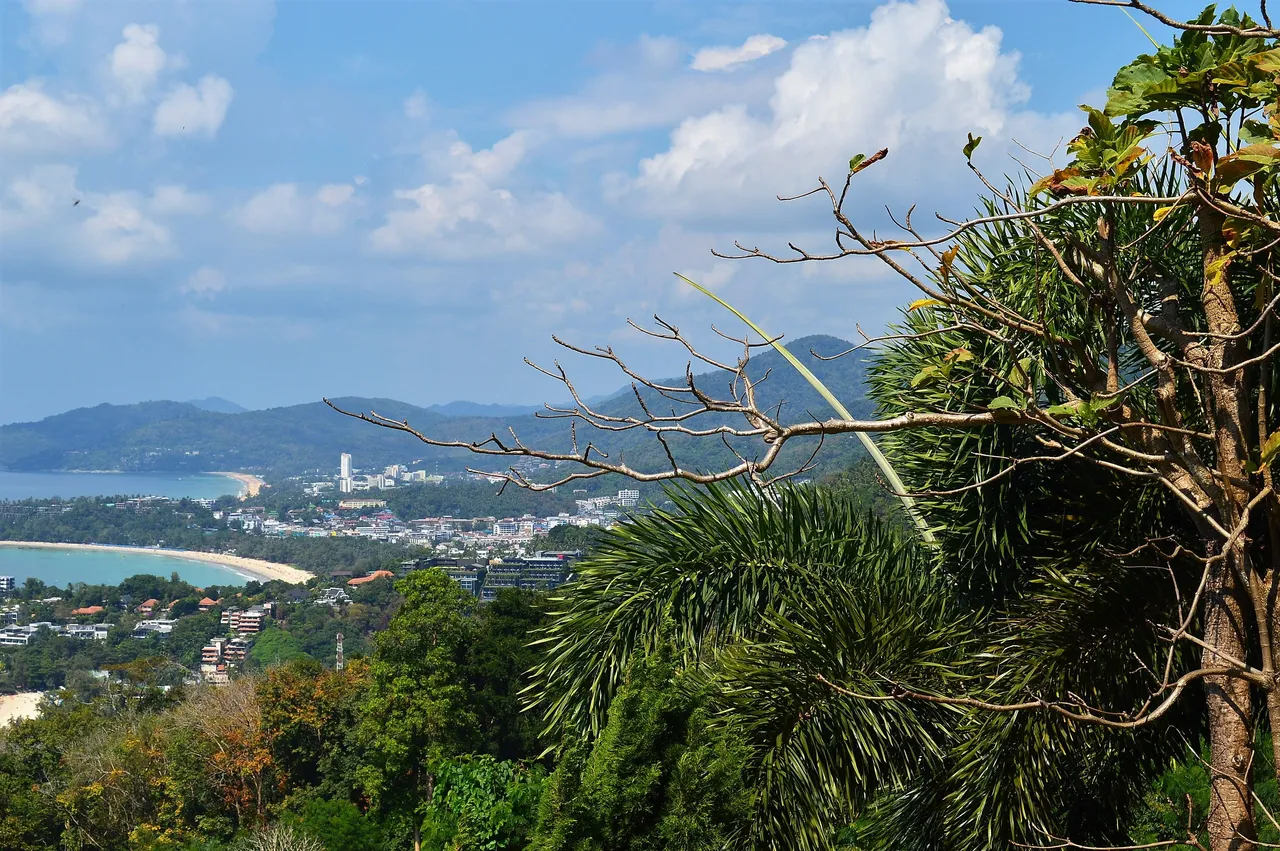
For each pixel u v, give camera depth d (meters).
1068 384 5.23
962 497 6.12
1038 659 5.26
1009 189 5.89
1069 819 5.98
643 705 5.75
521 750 36.41
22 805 41.41
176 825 39.28
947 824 5.59
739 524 6.78
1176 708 5.38
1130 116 3.90
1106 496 5.64
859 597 6.27
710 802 5.43
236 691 42.91
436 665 34.94
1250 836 3.76
